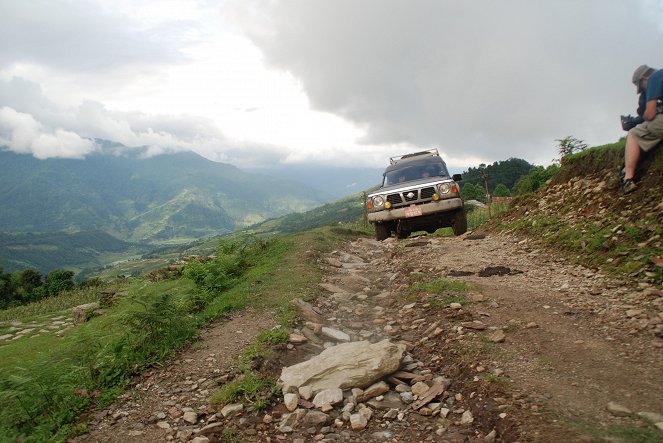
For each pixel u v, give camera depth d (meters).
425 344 5.01
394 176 13.89
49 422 4.14
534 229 9.44
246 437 3.62
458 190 12.32
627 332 4.34
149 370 5.14
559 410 3.19
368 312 6.71
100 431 3.91
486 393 3.66
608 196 8.09
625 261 6.12
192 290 8.31
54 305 16.38
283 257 10.30
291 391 4.23
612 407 3.10
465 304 5.87
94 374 5.07
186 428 3.85
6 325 12.78
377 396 4.08
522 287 6.33
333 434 3.57
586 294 5.61
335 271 9.38
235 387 4.33
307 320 6.26
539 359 4.03
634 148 7.19
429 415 3.64
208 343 5.76
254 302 7.19
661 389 3.30
